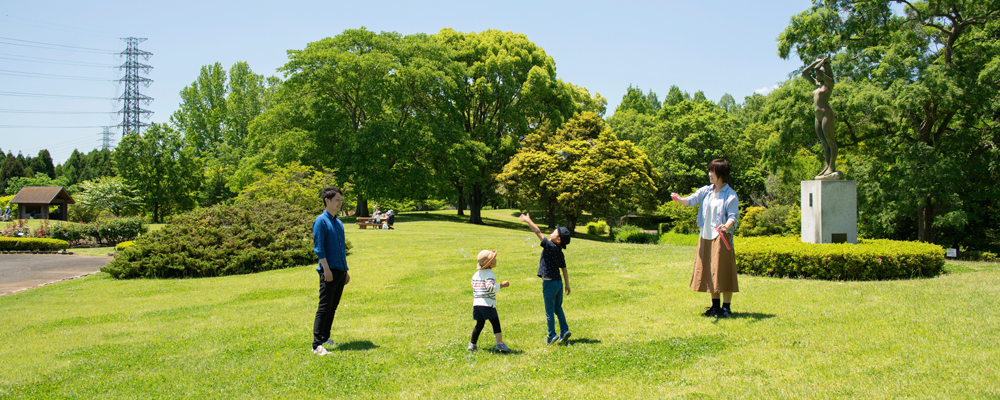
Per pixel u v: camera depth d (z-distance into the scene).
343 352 5.73
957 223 18.95
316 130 35.56
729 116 51.41
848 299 7.02
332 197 5.91
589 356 5.21
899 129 21.88
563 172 33.81
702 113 48.44
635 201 37.81
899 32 20.28
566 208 33.62
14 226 26.19
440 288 10.36
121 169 44.44
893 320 5.74
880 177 21.91
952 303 6.38
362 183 33.88
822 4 21.44
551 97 43.44
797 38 21.69
